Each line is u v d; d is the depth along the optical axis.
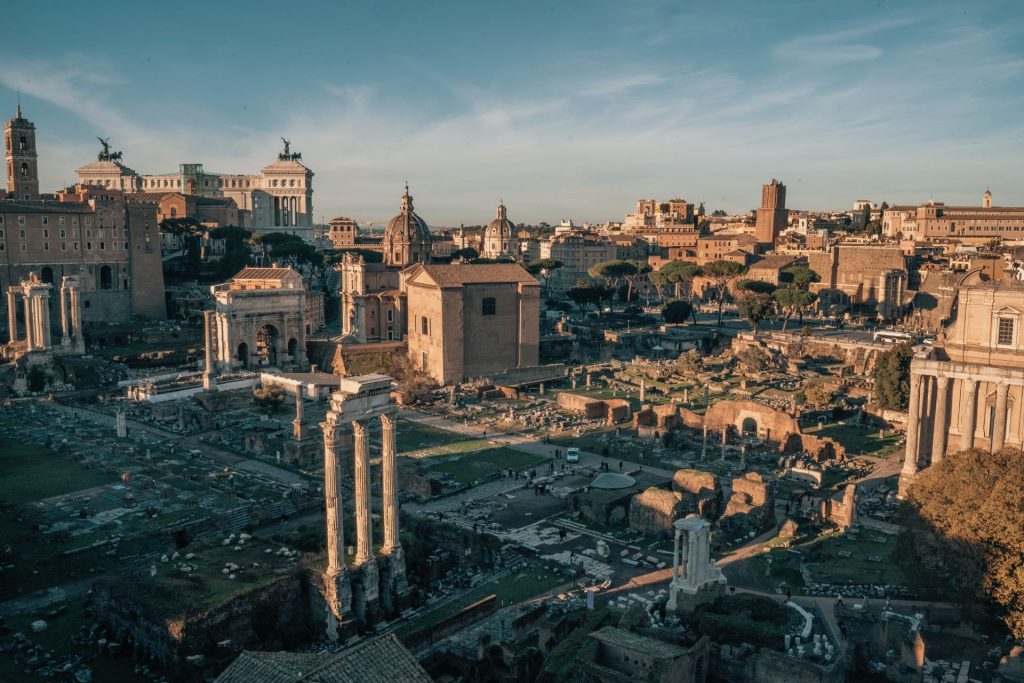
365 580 65.25
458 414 145.25
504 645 59.09
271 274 189.62
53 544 80.31
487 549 79.25
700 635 61.22
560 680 53.53
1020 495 60.84
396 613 67.62
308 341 192.00
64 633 63.47
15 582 72.06
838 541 84.56
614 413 140.38
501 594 73.12
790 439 119.12
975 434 98.50
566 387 172.50
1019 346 95.19
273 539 74.19
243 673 44.25
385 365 178.12
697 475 97.38
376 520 81.94
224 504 93.31
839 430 134.12
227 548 71.19
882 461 116.00
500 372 176.75
